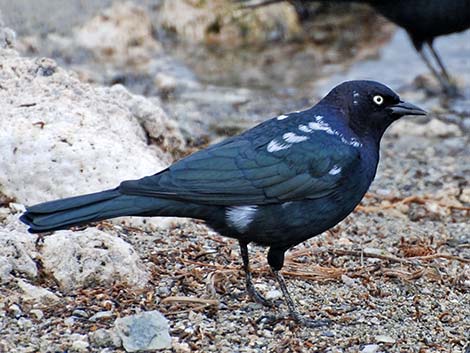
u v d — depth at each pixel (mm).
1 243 9906
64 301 9641
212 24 23125
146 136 13688
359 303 10422
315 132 9891
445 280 11195
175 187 9312
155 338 9023
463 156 17062
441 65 20625
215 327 9586
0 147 11602
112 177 11656
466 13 19953
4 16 22500
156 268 10617
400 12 20359
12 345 8859
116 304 9688
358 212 13945
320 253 11734
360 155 9969
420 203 14500
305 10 23969
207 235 11812
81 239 10070
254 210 9633
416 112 10133
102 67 20828
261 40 23203
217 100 19266
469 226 13594
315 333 9664
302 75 21078
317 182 9703
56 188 11555
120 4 22891
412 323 10031
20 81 12680
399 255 12031
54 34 22062
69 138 11797
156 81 20000
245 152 9656
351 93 10125
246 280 10266
